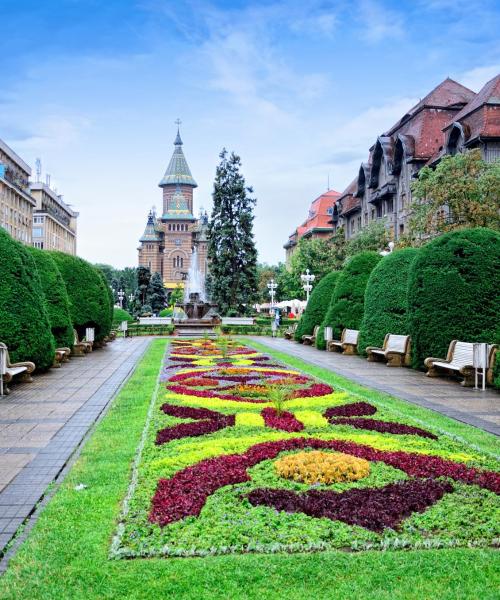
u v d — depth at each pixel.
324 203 82.38
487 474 6.27
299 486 5.93
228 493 5.70
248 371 15.43
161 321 48.34
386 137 51.69
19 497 5.80
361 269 23.48
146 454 7.19
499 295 15.01
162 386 12.94
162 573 4.17
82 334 25.14
